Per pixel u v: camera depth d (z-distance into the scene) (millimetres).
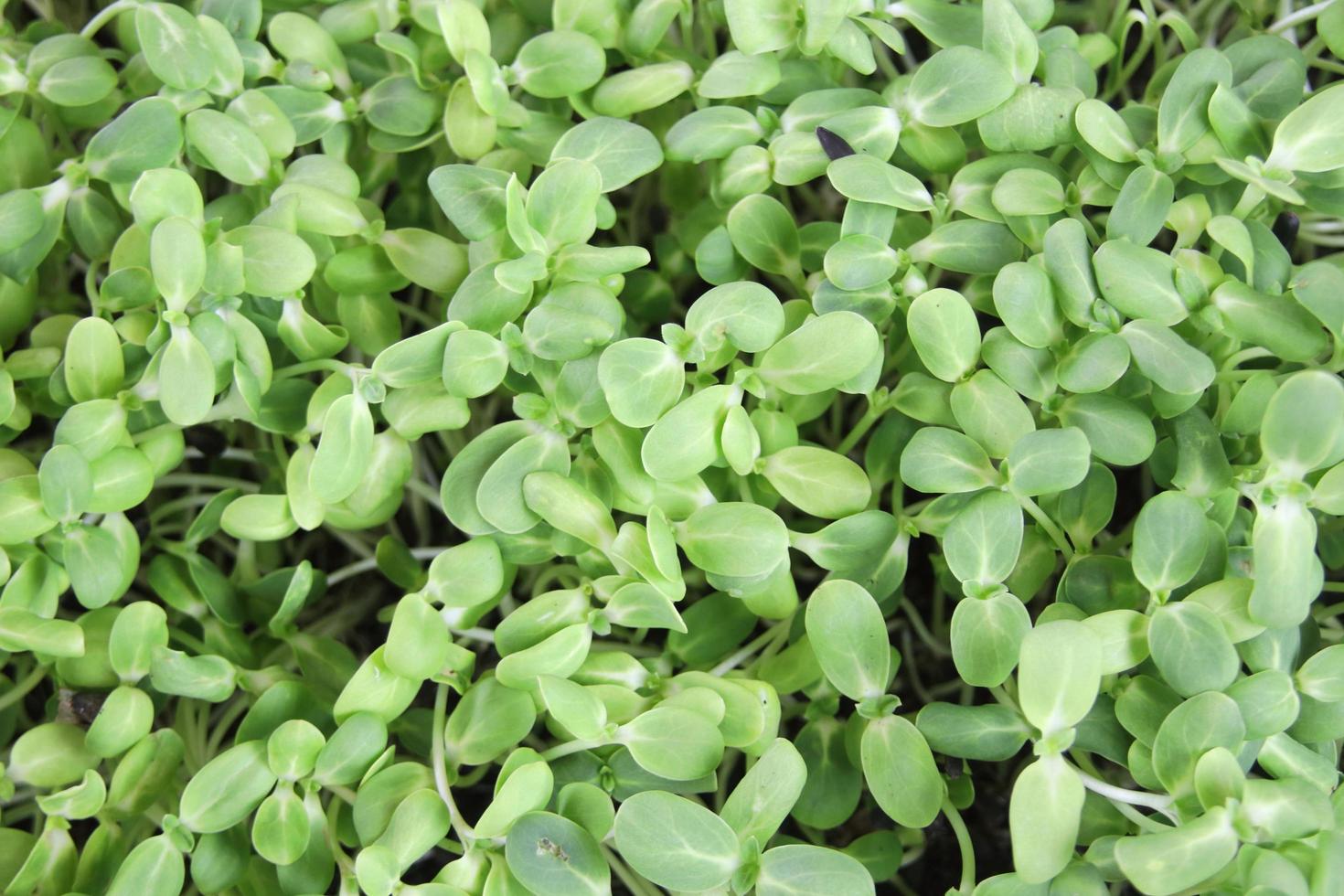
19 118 418
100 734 384
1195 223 408
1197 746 365
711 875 364
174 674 388
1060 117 405
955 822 390
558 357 388
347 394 391
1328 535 411
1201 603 376
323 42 428
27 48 440
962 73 405
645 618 386
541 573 436
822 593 378
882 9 424
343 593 460
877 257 396
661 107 448
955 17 424
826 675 383
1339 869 356
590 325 386
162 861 376
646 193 481
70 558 389
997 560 378
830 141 409
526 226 390
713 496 400
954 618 378
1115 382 399
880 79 483
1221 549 384
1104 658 375
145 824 410
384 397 398
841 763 399
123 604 447
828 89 422
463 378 388
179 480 447
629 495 390
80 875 385
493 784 436
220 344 391
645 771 387
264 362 398
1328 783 372
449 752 387
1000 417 387
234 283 393
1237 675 373
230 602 416
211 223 398
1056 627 364
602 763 390
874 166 396
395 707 385
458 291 394
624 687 390
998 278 386
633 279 442
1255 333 386
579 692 375
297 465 401
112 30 493
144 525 439
